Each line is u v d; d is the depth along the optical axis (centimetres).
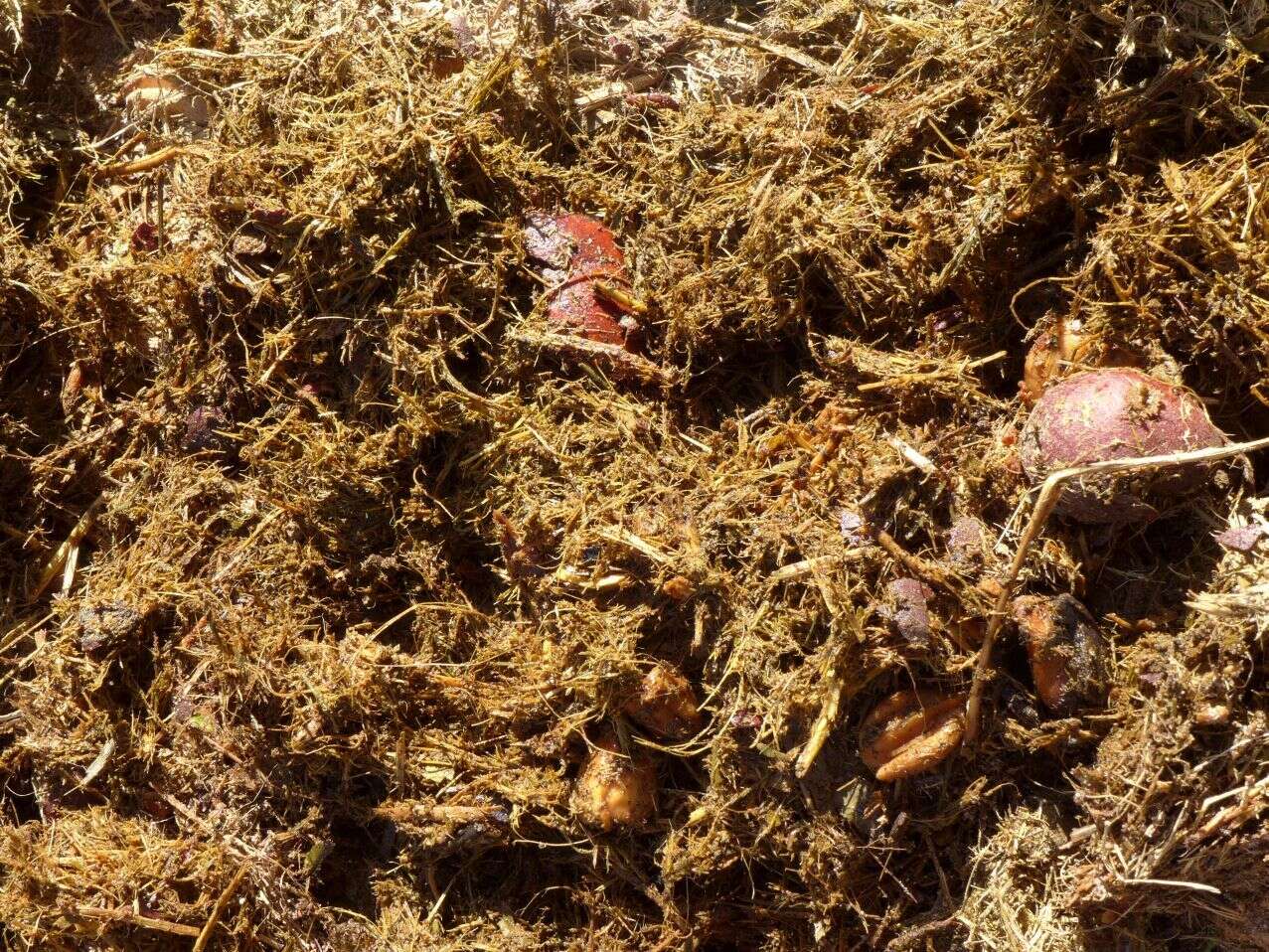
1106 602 48
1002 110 50
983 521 48
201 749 51
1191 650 46
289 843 51
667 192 53
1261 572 46
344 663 50
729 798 48
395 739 50
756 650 48
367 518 52
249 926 50
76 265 55
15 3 57
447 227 52
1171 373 48
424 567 51
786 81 54
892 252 50
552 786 49
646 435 51
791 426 50
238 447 53
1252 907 46
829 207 51
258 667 51
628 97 55
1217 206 48
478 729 51
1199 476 46
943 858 49
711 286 51
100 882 50
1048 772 48
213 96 56
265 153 52
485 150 52
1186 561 47
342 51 53
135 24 59
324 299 52
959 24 51
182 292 53
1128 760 46
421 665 50
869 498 48
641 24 56
